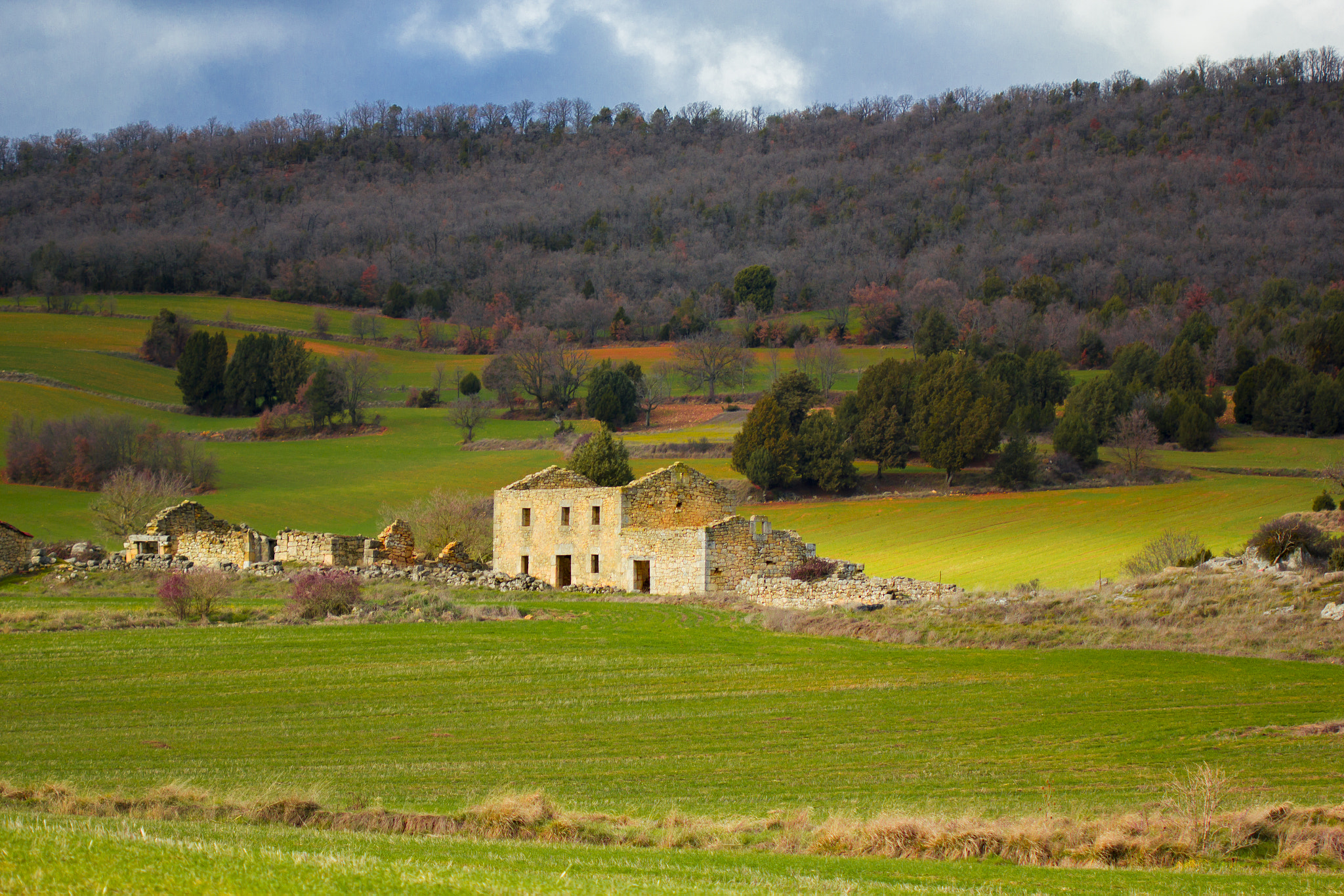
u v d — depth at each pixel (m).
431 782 22.38
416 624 41.38
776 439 117.56
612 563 57.53
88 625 40.03
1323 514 75.06
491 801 19.50
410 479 124.25
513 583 55.78
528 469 128.62
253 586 51.00
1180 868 16.47
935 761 23.88
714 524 53.84
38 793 20.02
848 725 27.16
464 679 32.44
